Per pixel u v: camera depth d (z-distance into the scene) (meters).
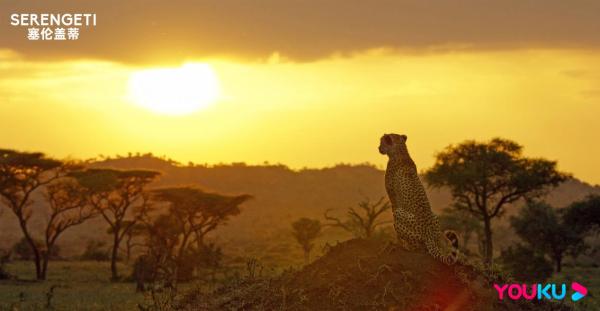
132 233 76.31
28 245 85.88
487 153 49.66
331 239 97.62
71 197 56.38
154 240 50.28
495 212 50.78
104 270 64.00
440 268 11.95
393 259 12.02
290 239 112.00
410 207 12.11
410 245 12.16
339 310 11.37
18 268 64.50
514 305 11.93
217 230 157.88
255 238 130.38
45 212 147.12
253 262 14.16
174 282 26.44
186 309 13.09
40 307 28.22
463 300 11.53
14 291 37.81
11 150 55.19
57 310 27.38
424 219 12.09
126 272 62.34
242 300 12.47
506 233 101.62
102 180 55.75
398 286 11.55
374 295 11.49
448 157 51.50
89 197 58.66
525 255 38.16
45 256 53.59
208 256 42.81
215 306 12.59
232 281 13.69
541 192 52.88
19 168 54.31
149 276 40.84
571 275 47.25
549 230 59.62
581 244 63.34
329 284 11.77
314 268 12.55
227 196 56.78
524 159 50.94
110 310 26.27
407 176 12.23
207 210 56.12
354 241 12.96
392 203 12.41
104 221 146.00
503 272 12.78
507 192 51.38
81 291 38.59
